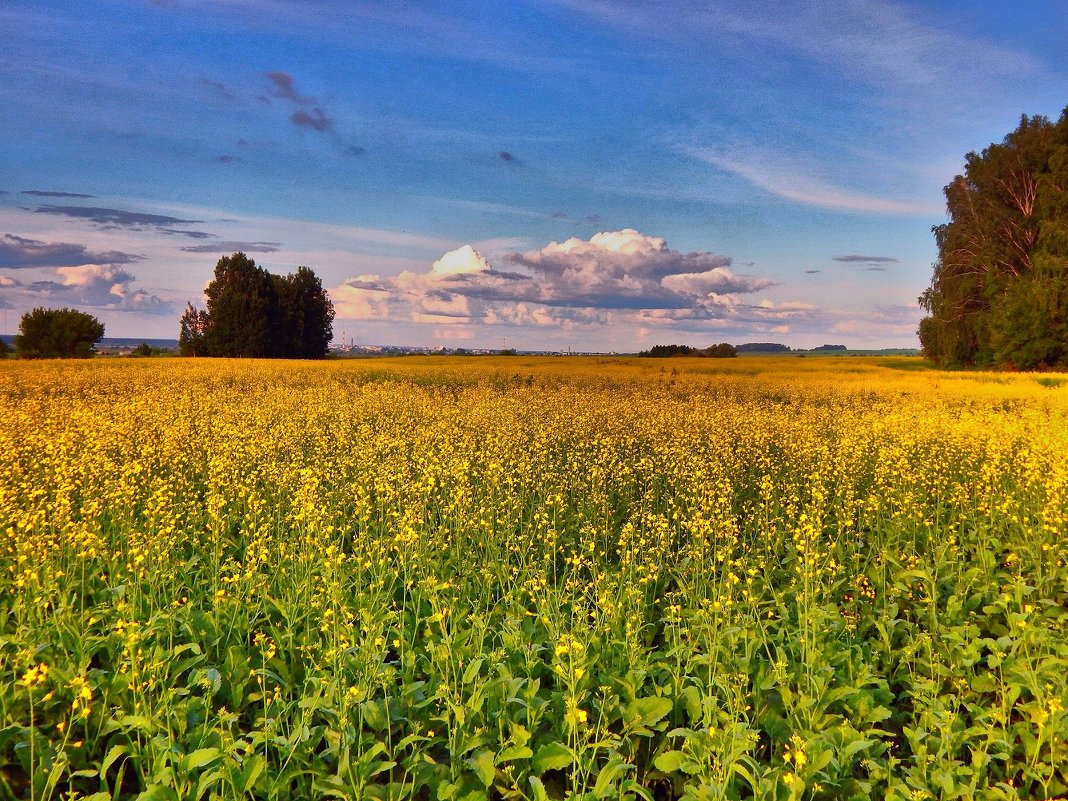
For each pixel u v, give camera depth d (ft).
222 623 21.31
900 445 48.06
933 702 17.26
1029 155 199.31
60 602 20.56
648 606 24.80
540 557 29.76
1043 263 174.91
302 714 16.47
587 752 16.24
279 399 73.67
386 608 22.52
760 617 23.12
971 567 28.45
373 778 16.35
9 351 281.74
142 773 14.92
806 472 42.98
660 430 56.85
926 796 14.64
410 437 52.54
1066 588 25.68
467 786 15.12
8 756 16.12
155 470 40.86
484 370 135.33
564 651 17.34
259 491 34.68
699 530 27.71
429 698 17.17
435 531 30.37
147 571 23.41
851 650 20.57
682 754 15.60
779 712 18.37
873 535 32.96
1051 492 32.09
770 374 140.56
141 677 17.54
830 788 15.39
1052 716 15.98
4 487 31.58
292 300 303.48
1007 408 86.84
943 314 205.57
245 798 14.49
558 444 53.16
